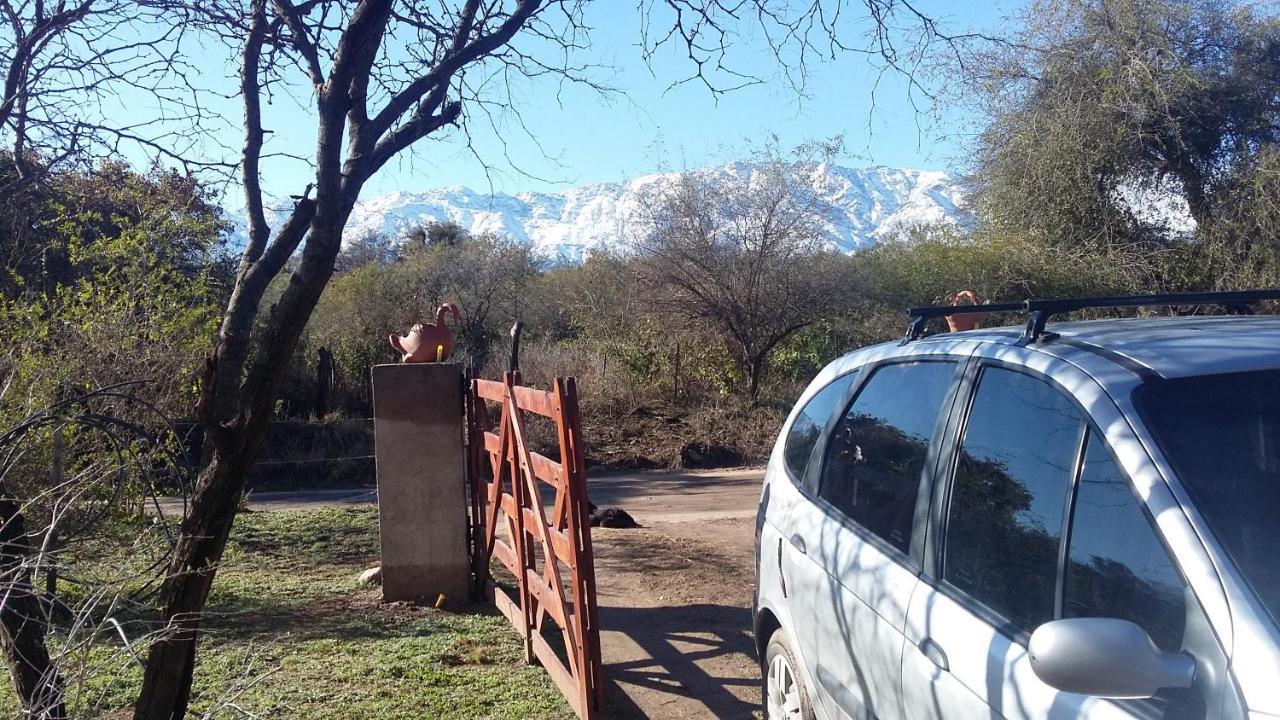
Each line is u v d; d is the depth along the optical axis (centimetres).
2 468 361
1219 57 1964
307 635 645
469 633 652
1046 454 281
